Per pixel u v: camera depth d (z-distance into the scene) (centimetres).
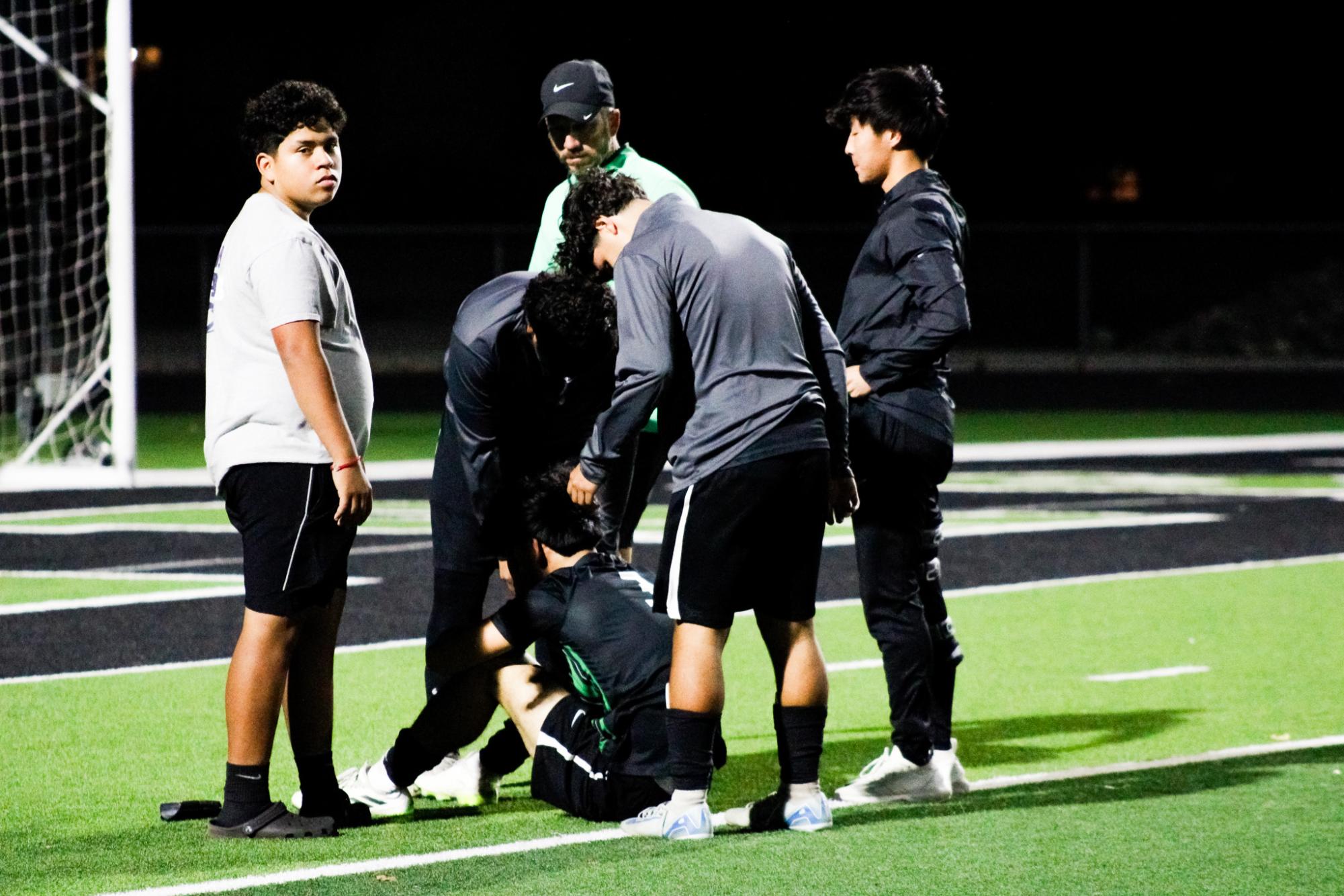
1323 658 1466
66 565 1964
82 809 984
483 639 955
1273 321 6184
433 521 988
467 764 1005
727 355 890
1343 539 2205
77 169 2988
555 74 1134
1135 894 814
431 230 4575
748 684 1372
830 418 929
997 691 1347
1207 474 2961
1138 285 6347
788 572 922
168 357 5288
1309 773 1059
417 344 5584
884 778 1005
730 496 884
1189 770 1074
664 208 907
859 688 1367
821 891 816
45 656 1454
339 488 876
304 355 870
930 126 1024
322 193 909
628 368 875
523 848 898
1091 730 1209
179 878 838
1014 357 5962
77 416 3747
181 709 1256
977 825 945
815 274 5550
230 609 1686
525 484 959
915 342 980
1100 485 2791
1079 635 1579
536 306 922
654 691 932
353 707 1268
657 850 891
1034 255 6300
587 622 938
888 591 1005
